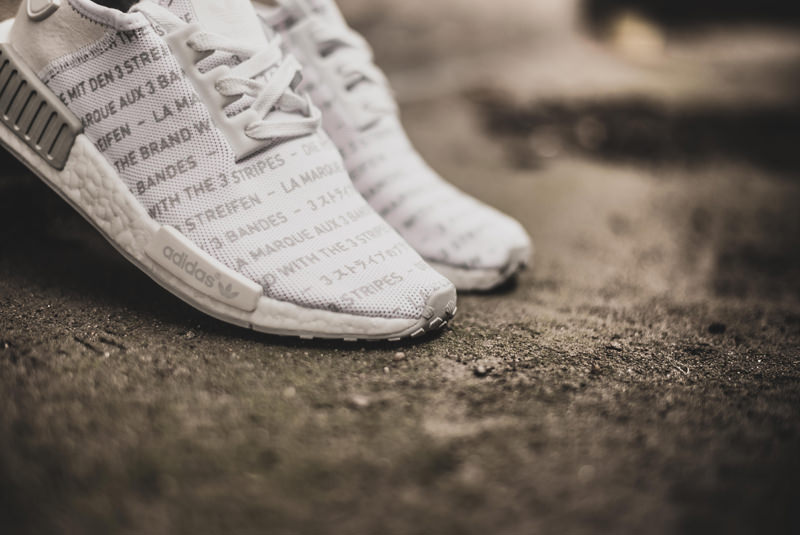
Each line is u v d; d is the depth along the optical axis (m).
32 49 1.08
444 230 1.18
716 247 1.34
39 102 1.08
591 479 0.97
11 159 1.17
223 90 1.07
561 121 2.38
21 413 0.99
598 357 1.07
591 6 4.06
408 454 0.98
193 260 1.07
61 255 1.17
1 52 1.09
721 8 5.79
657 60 3.95
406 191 1.19
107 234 1.08
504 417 1.01
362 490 0.96
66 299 1.10
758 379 1.06
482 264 1.17
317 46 1.17
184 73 1.08
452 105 2.55
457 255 1.18
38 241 1.18
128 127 1.08
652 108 2.60
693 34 5.16
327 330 1.06
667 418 1.01
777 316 1.17
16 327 1.06
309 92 1.18
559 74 3.19
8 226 1.17
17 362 1.02
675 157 2.05
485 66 3.15
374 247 1.08
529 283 1.21
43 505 0.95
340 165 1.11
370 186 1.18
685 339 1.11
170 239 1.07
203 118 1.07
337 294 1.06
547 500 0.96
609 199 1.61
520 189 1.65
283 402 1.01
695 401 1.03
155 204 1.07
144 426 0.99
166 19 1.08
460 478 0.97
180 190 1.07
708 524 0.95
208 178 1.07
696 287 1.23
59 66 1.08
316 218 1.08
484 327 1.11
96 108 1.08
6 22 1.11
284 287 1.06
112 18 1.07
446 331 1.10
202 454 0.98
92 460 0.97
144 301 1.11
